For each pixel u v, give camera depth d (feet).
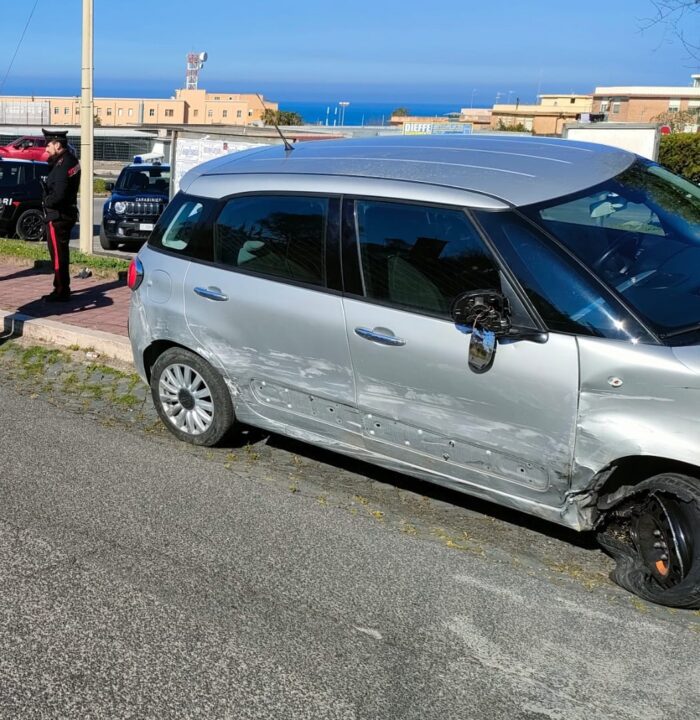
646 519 11.91
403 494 15.56
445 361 12.85
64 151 28.09
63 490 15.42
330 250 14.24
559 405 11.85
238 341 15.78
